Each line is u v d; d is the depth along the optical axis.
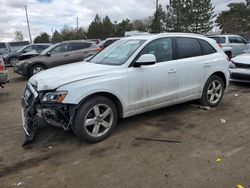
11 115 5.81
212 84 5.71
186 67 5.09
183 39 5.24
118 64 4.46
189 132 4.47
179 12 39.19
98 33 58.47
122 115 4.41
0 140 4.38
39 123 5.00
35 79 4.25
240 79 8.02
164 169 3.33
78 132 3.96
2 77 7.28
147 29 57.03
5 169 3.45
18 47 21.59
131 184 3.04
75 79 3.90
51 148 4.02
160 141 4.14
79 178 3.20
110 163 3.52
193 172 3.24
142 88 4.52
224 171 3.23
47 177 3.24
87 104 3.94
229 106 5.94
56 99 3.74
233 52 15.09
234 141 4.07
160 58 4.80
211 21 40.62
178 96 5.09
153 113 5.47
